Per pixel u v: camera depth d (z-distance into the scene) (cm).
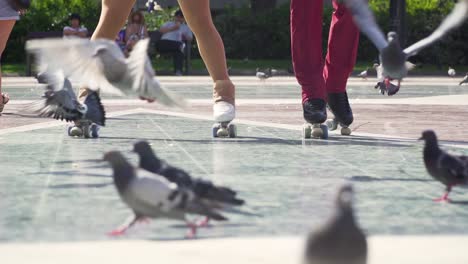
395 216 596
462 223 573
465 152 952
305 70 1089
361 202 650
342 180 755
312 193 685
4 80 2788
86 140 1077
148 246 496
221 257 468
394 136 1149
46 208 615
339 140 1094
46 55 626
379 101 1816
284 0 4731
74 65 629
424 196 678
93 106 1020
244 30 4103
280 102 1806
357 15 715
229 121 1119
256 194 677
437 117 1442
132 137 1115
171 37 3266
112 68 627
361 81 2861
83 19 3653
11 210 608
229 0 4622
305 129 1113
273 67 3700
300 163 862
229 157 909
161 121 1368
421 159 902
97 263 454
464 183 650
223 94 1115
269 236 525
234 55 4125
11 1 1372
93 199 651
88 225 557
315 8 1075
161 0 4247
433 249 487
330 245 372
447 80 2945
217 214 492
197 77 3062
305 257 378
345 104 1151
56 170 802
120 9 1084
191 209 488
